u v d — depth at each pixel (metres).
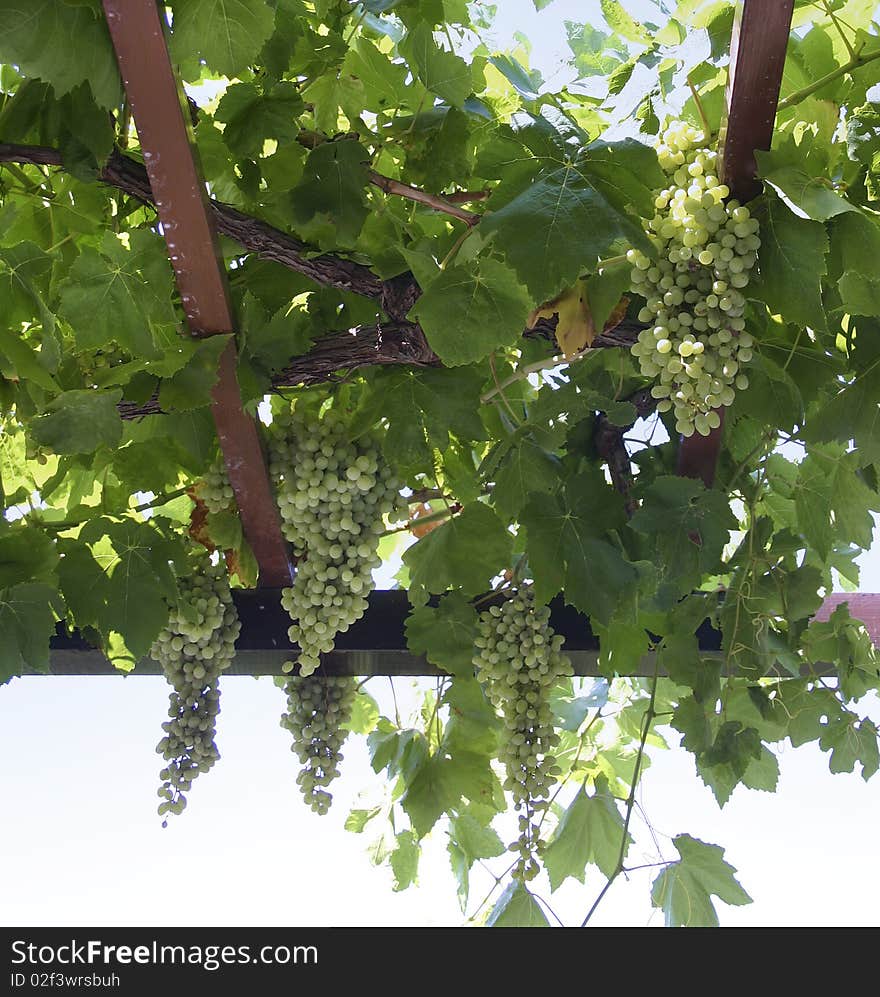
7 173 2.16
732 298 1.67
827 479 2.27
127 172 1.81
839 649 2.44
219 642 2.30
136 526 2.18
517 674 2.21
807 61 1.91
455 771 2.47
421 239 2.03
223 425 2.05
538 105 2.06
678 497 2.15
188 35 1.52
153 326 2.03
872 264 1.67
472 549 2.19
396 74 2.12
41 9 1.50
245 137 1.94
